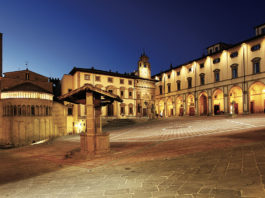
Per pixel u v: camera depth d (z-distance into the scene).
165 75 59.59
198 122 28.64
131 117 48.75
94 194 4.93
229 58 40.62
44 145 20.94
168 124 30.89
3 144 34.66
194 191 4.31
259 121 20.89
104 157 10.41
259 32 38.34
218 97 45.06
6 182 7.57
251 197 3.66
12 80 38.25
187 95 51.03
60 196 5.07
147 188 4.91
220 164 6.24
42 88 40.00
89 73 44.12
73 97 12.05
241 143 9.50
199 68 47.94
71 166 9.23
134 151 11.19
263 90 37.50
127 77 49.88
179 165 6.85
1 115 35.84
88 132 10.98
